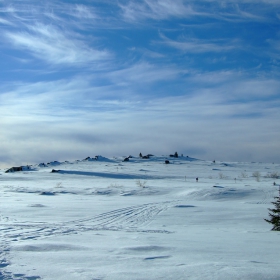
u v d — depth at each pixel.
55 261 8.05
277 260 8.85
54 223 17.64
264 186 48.69
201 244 11.52
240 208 28.86
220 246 11.13
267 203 34.69
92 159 145.25
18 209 24.58
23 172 99.81
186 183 64.06
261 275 6.82
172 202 34.19
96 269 7.29
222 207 29.55
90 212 23.97
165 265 7.76
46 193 44.47
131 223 19.72
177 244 11.34
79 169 111.00
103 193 46.66
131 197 41.91
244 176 85.44
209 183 63.56
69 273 6.93
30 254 8.79
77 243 11.05
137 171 102.69
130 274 6.88
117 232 14.84
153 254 9.30
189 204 31.88
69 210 24.84
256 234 15.65
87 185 60.97
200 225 19.92
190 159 152.88
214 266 7.56
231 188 45.06
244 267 7.52
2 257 8.34
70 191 48.22
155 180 75.88
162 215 23.97
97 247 10.18
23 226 15.48
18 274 6.80
